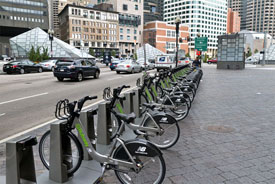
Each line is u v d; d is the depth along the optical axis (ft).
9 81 55.52
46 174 11.25
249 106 27.30
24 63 82.02
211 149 14.76
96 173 11.55
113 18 354.33
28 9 324.60
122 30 370.12
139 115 19.85
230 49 106.32
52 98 33.14
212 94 35.83
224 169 12.23
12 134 17.98
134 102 19.74
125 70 81.92
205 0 463.83
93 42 338.13
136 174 10.26
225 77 65.72
